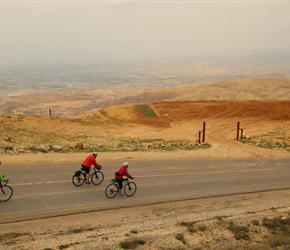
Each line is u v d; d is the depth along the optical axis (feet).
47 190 52.42
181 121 148.36
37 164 65.00
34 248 35.09
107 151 82.79
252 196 61.16
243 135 122.72
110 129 123.34
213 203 55.62
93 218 45.06
